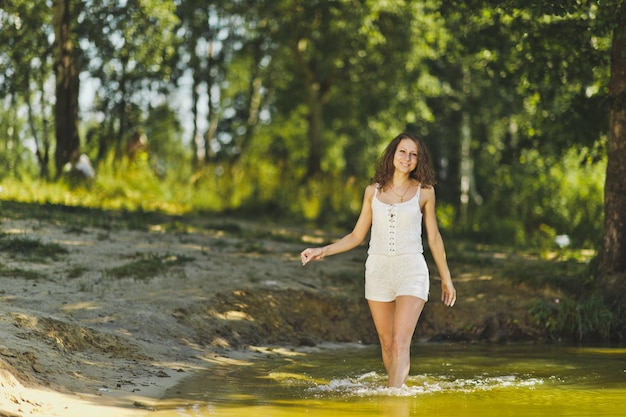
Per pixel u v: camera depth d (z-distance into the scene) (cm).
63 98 2212
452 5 1388
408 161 700
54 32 2203
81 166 2202
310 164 3083
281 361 896
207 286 1105
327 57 2950
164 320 955
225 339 974
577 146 1564
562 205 2431
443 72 3472
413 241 700
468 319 1155
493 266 1398
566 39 1351
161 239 1421
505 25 1477
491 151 3728
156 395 675
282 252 1420
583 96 1490
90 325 891
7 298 952
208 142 3266
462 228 2138
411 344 1079
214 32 3128
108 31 2255
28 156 2780
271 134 4562
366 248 1572
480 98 3359
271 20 2925
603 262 1220
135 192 2222
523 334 1130
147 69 2531
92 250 1259
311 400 670
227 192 2380
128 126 2673
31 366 679
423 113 3316
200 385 729
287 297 1130
